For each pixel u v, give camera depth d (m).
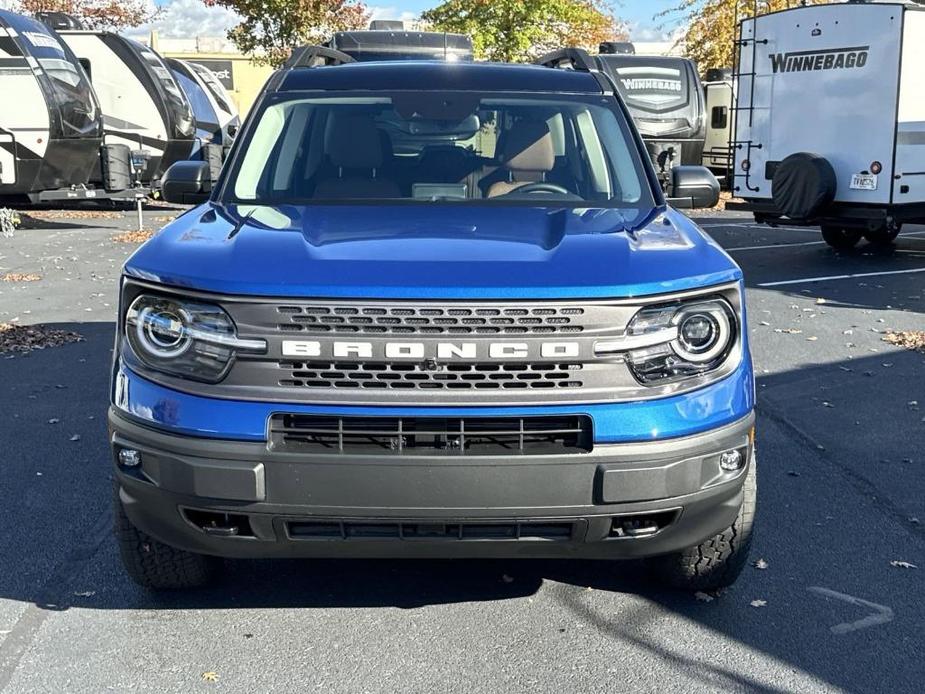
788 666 3.59
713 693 3.42
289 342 3.17
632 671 3.55
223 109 25.28
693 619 3.93
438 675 3.51
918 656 3.68
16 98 17.20
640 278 3.28
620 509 3.26
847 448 6.07
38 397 7.05
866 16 12.84
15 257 14.45
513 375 3.20
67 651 3.65
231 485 3.20
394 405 3.15
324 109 4.87
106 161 18.45
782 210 13.77
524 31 27.67
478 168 4.67
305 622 3.88
